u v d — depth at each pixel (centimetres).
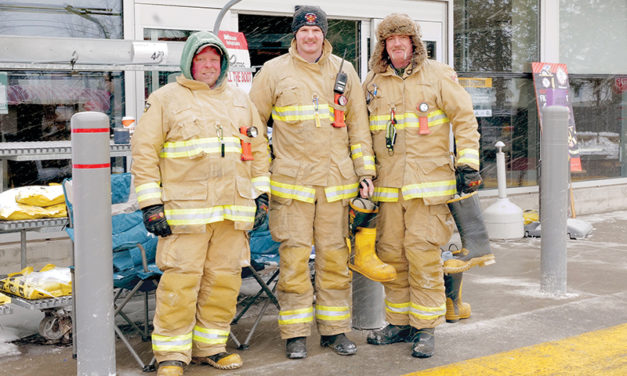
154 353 409
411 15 895
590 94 1066
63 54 539
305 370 417
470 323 505
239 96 423
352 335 487
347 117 451
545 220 576
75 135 376
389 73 446
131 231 479
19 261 645
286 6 798
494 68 970
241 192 410
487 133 965
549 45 1005
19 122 663
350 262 458
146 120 398
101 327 386
